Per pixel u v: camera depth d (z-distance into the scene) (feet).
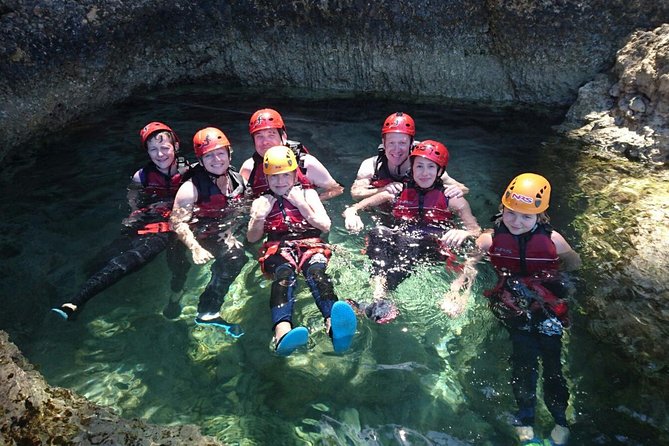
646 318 11.96
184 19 25.39
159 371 11.44
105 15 23.75
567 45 21.93
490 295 12.80
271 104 24.50
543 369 10.77
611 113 20.25
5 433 8.46
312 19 24.66
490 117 22.44
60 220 16.31
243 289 13.69
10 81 21.62
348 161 19.29
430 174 15.19
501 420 10.09
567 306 12.32
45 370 11.42
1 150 20.47
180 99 25.49
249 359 11.68
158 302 13.32
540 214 13.66
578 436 9.62
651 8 20.31
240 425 10.21
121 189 17.94
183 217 15.58
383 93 25.26
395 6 23.45
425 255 14.12
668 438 9.51
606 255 13.93
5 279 13.93
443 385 10.87
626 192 16.65
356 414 10.36
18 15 22.09
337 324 11.25
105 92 24.66
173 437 8.96
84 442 8.61
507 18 22.21
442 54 23.97
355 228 15.35
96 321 12.73
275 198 14.80
